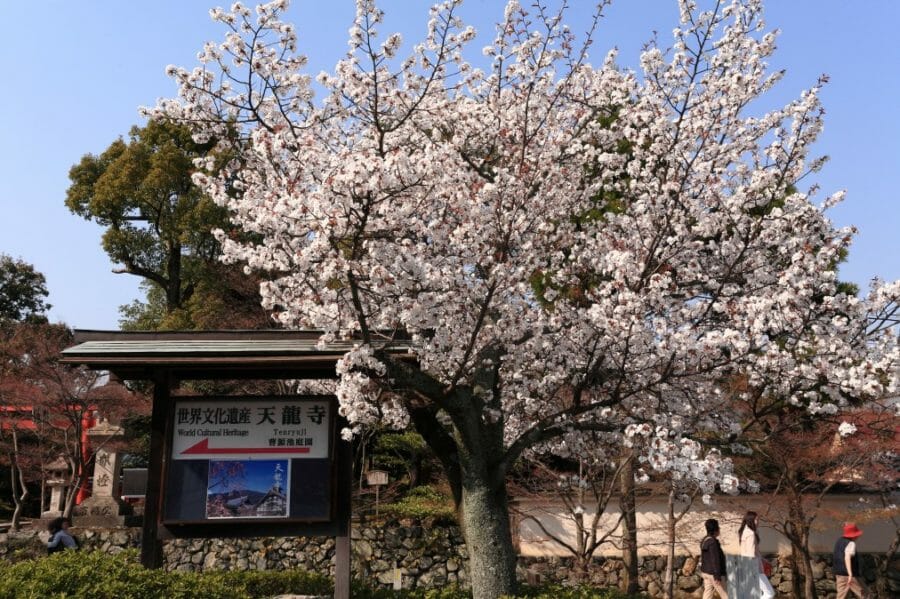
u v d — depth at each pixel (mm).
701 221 7930
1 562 6762
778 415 9789
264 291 7016
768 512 12555
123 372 7805
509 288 7027
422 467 16875
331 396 7656
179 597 6074
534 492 12547
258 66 7664
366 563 12984
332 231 6328
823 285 7285
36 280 29266
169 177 22344
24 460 16203
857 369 6559
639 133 8672
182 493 7359
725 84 8094
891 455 12320
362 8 7352
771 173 8148
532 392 8359
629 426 6375
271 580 8664
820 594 13609
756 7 7938
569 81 9164
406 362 7492
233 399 7598
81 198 23938
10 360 16766
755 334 6816
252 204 7316
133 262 24578
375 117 7703
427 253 7137
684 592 13406
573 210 9047
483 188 7000
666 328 6816
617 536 11812
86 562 6109
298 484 7453
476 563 7086
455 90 9383
